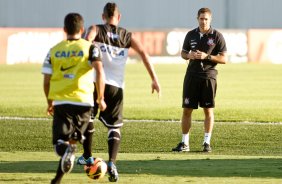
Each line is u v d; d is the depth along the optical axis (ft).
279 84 231.09
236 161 93.97
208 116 109.40
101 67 71.46
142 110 161.17
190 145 115.96
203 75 107.86
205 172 83.82
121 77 81.41
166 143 117.60
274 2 417.69
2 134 124.26
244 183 75.31
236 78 252.42
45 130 129.39
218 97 192.95
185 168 87.04
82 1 416.87
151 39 326.85
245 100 185.26
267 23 418.72
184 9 419.54
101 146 113.29
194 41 107.96
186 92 108.68
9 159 94.58
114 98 80.84
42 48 315.99
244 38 328.70
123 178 79.00
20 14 414.21
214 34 107.86
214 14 416.87
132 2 418.31
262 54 330.75
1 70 277.85
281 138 122.93
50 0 415.44
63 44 72.23
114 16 82.17
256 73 272.92
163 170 85.35
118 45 81.41
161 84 231.09
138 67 300.40
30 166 87.92
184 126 109.60
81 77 71.82
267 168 87.15
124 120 144.15
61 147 69.31
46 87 72.43
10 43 312.09
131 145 115.03
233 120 144.97
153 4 419.33
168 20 419.95
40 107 164.66
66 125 71.31
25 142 116.88
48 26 416.67
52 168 86.33
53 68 72.18
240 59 328.29
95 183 75.77
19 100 181.47
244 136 124.26
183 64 319.27
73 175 81.35
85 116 72.33
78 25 72.38
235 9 417.49
